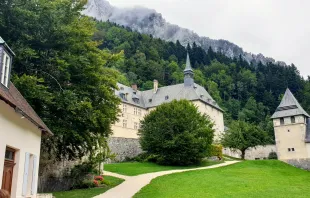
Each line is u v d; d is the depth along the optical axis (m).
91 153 22.73
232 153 63.09
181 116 38.47
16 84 14.62
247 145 48.94
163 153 37.34
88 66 17.55
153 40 134.88
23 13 16.09
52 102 15.79
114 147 40.66
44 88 15.99
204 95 69.12
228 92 117.31
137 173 28.77
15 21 16.52
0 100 9.23
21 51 15.71
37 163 13.66
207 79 118.19
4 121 9.69
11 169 10.82
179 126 37.91
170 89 69.50
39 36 17.00
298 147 46.72
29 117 10.93
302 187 22.16
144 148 39.12
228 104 107.44
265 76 125.88
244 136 49.75
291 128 48.12
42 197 14.05
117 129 58.06
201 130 38.19
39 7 16.86
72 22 18.36
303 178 29.78
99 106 18.50
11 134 10.32
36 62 17.73
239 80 122.75
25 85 14.80
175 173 27.86
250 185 22.08
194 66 130.12
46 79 17.70
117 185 21.73
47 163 19.45
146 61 110.75
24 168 11.67
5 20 16.30
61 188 20.11
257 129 50.84
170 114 39.09
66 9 18.41
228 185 21.80
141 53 112.62
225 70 127.88
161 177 25.14
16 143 10.84
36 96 15.08
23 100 13.37
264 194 18.61
